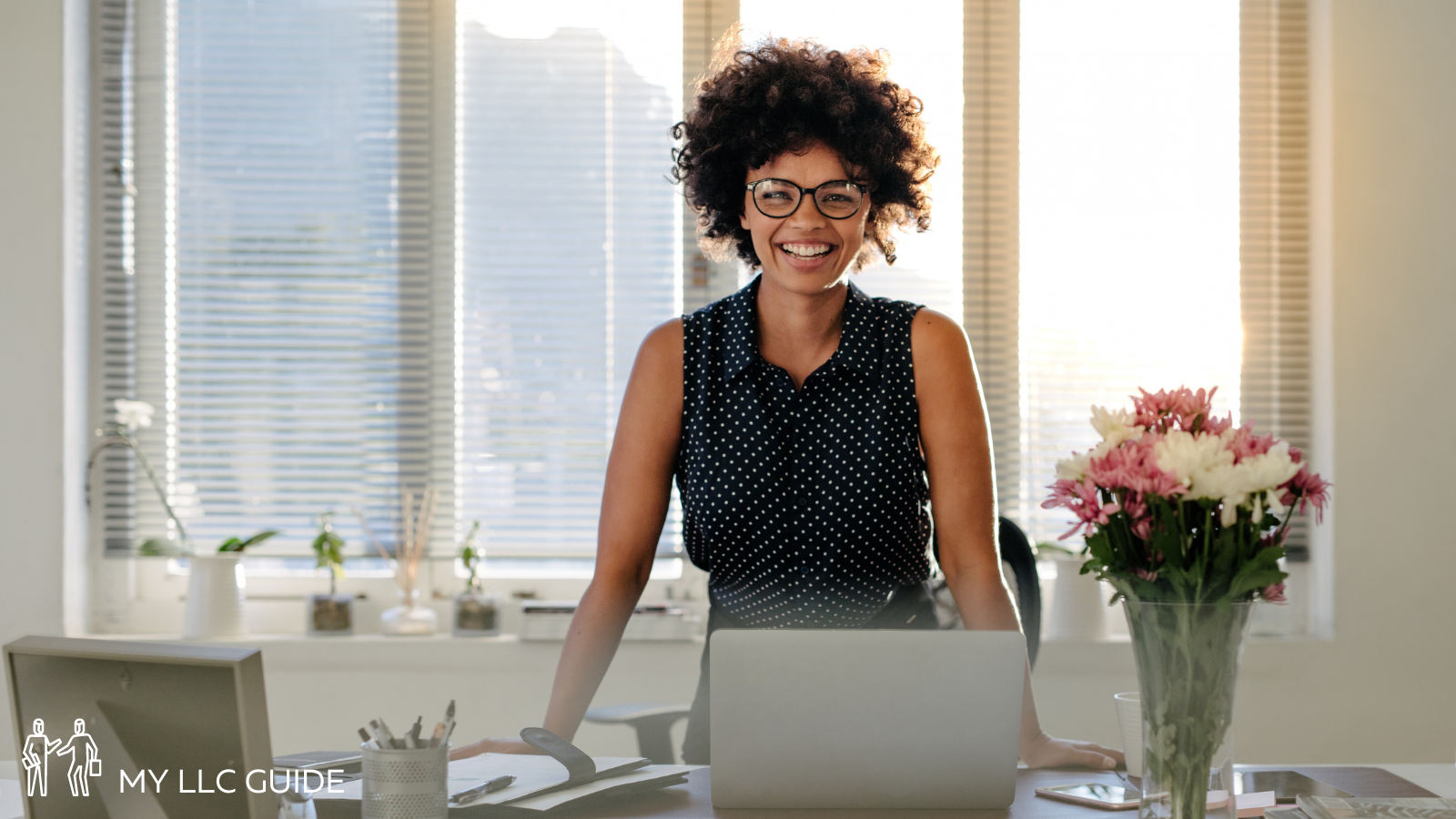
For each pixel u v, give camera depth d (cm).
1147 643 94
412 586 304
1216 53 320
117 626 307
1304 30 314
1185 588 92
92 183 308
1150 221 318
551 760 126
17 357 291
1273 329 312
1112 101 320
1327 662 297
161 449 310
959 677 112
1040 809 114
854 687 112
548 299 316
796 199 153
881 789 113
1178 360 316
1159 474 90
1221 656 92
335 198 315
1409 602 298
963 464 157
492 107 317
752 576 162
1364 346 302
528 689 294
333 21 315
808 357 162
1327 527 302
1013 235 318
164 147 312
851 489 157
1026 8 320
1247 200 315
